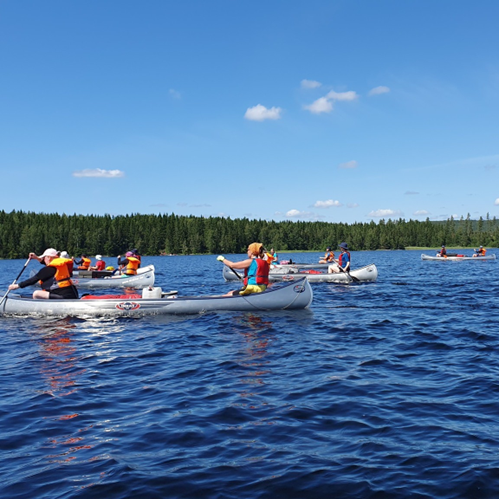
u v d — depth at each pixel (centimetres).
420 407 454
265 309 1091
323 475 321
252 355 676
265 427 410
